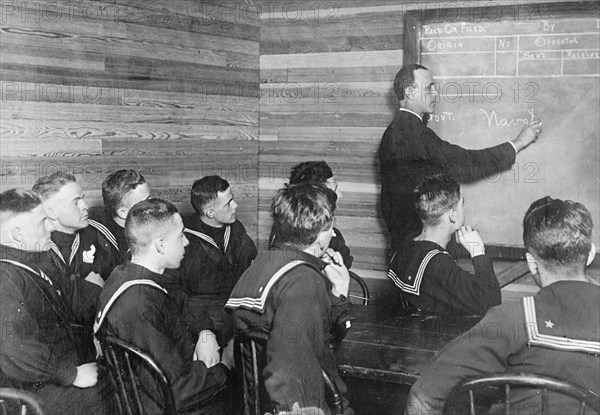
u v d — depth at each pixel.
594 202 2.63
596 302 1.47
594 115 2.61
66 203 2.22
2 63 2.26
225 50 2.99
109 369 1.74
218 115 3.00
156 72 2.75
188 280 2.37
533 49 2.67
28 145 2.34
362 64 2.95
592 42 2.57
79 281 2.12
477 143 2.78
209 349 1.96
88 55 2.51
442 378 1.49
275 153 3.14
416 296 2.12
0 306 1.91
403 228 2.74
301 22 3.03
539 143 2.68
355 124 2.96
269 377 1.52
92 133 2.54
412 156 2.73
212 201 2.47
